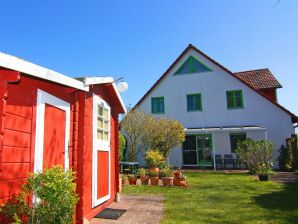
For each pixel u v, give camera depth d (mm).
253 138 22234
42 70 4406
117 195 9062
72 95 6316
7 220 3916
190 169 21406
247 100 22828
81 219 6082
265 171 14523
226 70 23578
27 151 4430
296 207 8180
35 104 4723
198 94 24078
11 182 4020
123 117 21094
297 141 18656
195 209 7930
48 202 4141
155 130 20125
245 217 7070
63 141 5789
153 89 25141
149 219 6840
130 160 20906
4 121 3768
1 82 3832
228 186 12359
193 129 22109
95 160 7270
